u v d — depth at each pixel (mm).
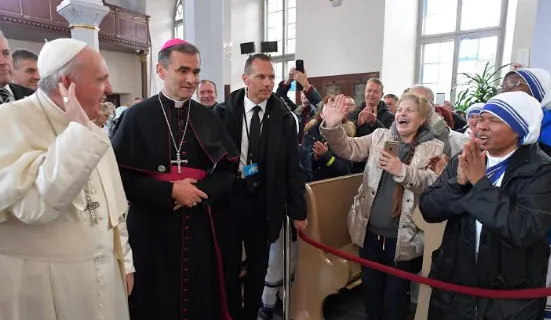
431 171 1820
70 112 1012
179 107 1646
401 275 1637
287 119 2018
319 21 8438
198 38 4801
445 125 2205
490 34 7195
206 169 1682
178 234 1604
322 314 2289
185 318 1630
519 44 6004
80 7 4133
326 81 8227
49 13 8977
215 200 1639
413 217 1852
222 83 4781
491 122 1306
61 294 1108
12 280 1060
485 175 1283
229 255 1922
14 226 1073
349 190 2559
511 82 2002
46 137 1105
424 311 1882
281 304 2697
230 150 1726
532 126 1265
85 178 1013
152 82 12500
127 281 1407
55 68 1078
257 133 1971
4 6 8180
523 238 1184
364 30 7711
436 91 7949
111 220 1257
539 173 1243
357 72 7902
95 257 1187
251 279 2029
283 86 3480
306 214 2047
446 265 1464
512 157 1316
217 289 1774
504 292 1300
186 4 4945
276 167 1942
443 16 7766
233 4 10242
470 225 1385
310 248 2271
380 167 1796
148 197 1475
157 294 1590
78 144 985
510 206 1213
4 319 1055
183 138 1631
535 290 1286
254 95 1970
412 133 1970
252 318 2070
